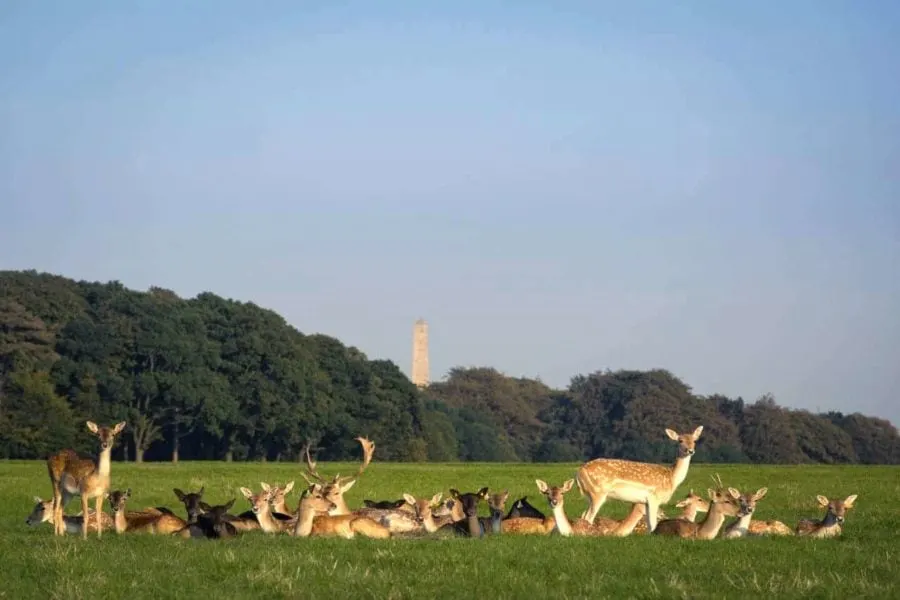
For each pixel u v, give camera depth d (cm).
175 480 8431
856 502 7088
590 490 5334
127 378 17162
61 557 3984
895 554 4153
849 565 3844
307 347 19750
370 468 10569
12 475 8738
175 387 17075
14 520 5878
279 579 3544
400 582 3528
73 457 4888
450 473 9669
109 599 3372
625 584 3462
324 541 4475
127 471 9444
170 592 3441
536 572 3691
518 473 9731
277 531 5034
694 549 4216
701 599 3244
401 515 5191
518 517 5509
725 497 4888
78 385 17112
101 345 17075
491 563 3831
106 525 5238
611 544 4350
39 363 17438
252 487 7894
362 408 19900
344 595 3375
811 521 5384
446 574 3650
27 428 15925
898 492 7850
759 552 4147
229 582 3588
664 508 6612
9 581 3625
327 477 8688
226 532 4847
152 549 4272
